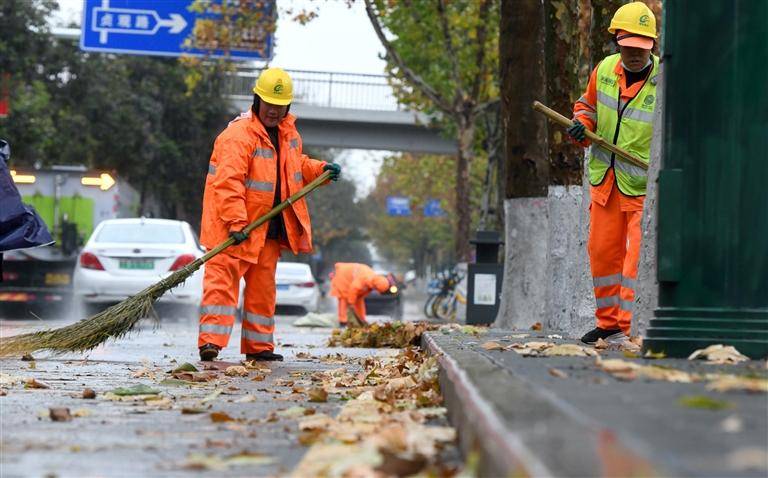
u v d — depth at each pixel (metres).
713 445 4.28
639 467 3.81
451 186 75.81
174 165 65.69
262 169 13.33
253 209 13.36
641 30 11.91
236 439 6.98
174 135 67.00
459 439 6.20
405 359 13.67
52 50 50.75
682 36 8.74
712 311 8.56
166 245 27.09
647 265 10.73
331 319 29.97
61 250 34.50
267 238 13.59
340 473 5.20
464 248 41.22
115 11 36.34
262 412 8.52
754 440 4.39
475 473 4.93
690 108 8.70
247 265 13.43
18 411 8.47
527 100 19.95
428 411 7.76
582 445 4.25
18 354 13.03
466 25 39.03
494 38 40.00
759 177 8.62
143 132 61.03
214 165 13.31
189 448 6.61
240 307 32.50
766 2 8.70
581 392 5.91
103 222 28.02
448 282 42.06
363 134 67.62
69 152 57.38
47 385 10.46
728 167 8.64
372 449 5.61
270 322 13.83
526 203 19.95
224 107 67.12
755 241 8.59
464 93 40.91
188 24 36.50
